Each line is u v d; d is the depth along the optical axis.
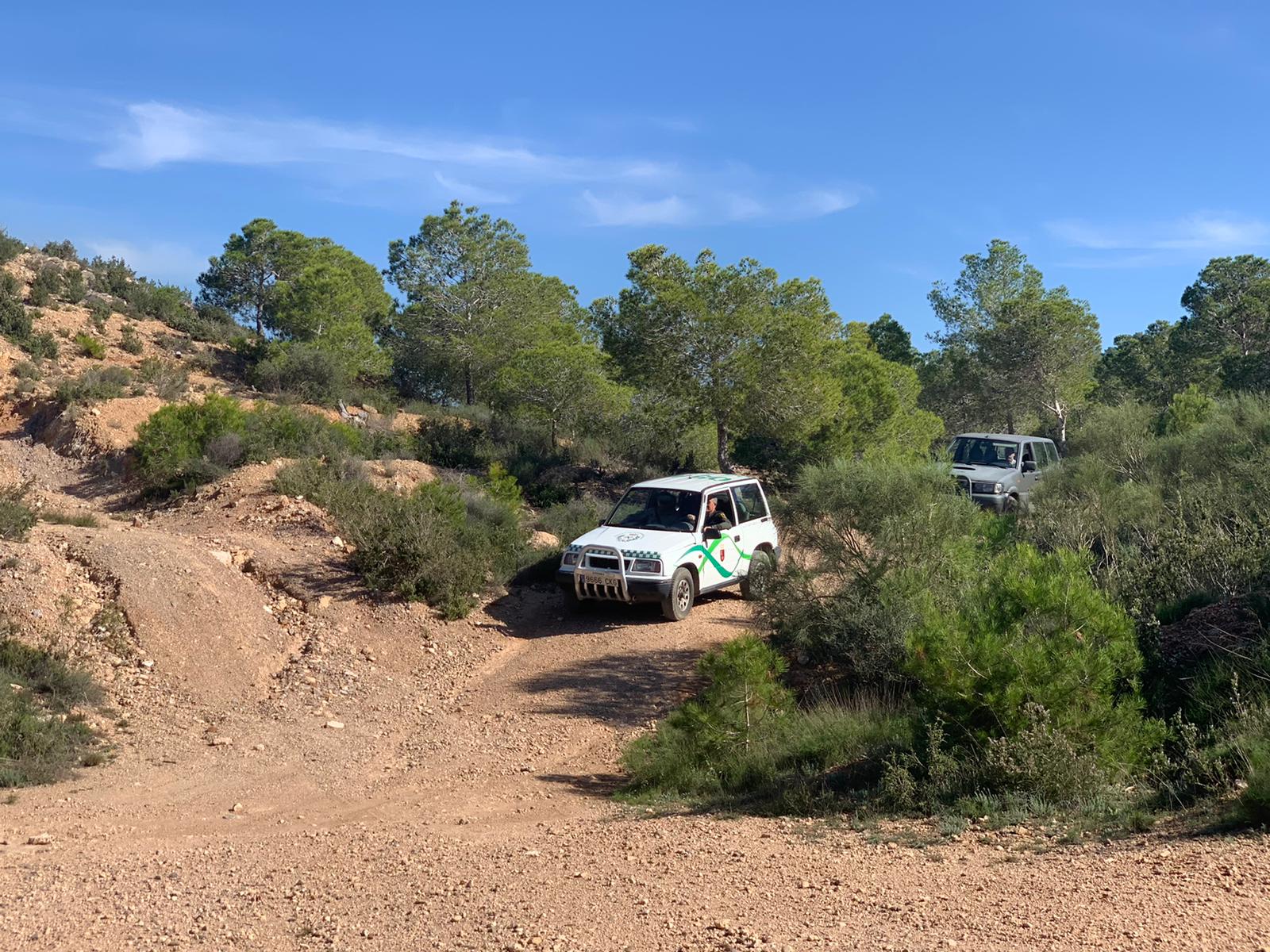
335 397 33.69
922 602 10.79
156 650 11.92
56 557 13.10
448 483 20.95
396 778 9.41
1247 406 19.36
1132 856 5.48
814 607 12.24
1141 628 9.34
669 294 26.16
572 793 8.86
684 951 4.48
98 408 23.94
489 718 11.47
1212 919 4.34
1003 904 4.81
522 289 41.34
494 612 15.52
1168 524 12.84
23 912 5.32
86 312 36.03
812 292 27.86
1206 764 6.74
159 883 5.94
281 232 50.88
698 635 14.35
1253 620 9.48
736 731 9.52
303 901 5.59
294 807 8.38
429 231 41.06
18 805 7.95
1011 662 7.65
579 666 13.20
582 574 15.06
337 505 17.11
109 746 9.75
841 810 7.41
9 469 21.73
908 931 4.51
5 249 39.50
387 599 14.62
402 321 42.00
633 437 31.59
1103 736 7.33
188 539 15.30
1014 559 9.63
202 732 10.48
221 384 32.78
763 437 29.42
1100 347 44.09
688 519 15.80
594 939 4.75
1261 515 11.20
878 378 29.83
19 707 9.80
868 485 13.07
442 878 5.97
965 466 22.75
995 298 52.78
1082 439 22.45
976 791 7.17
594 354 32.09
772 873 5.72
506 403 33.03
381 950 4.78
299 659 12.79
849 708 10.08
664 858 6.26
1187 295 51.88
